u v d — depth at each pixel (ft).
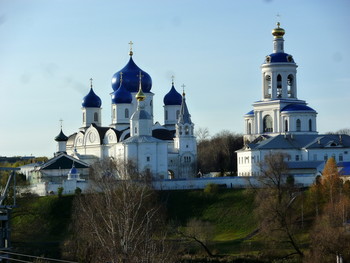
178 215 641.81
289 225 527.40
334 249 437.99
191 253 513.86
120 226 338.54
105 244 337.31
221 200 647.56
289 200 583.58
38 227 621.72
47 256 504.02
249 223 599.98
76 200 592.19
